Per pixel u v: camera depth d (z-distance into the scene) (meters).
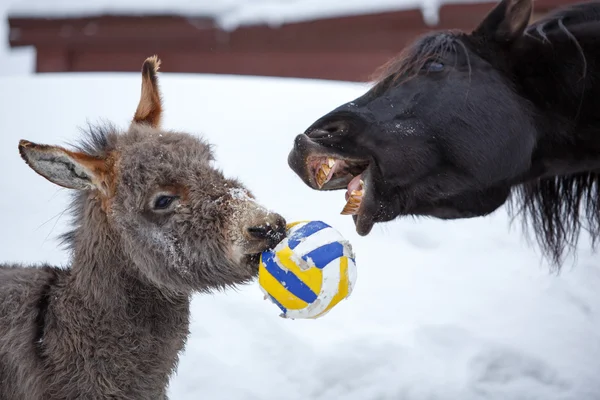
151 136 5.79
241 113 14.70
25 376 5.54
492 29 6.30
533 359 7.64
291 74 23.52
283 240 5.18
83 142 5.92
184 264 5.47
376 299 8.91
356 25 22.39
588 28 6.38
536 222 7.37
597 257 9.80
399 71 6.27
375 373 7.49
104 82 17.23
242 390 7.27
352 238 10.20
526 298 8.95
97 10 24.16
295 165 5.78
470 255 9.96
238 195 5.47
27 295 5.78
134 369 5.65
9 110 14.92
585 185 7.13
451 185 6.12
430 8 21.31
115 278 5.63
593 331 8.29
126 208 5.52
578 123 6.32
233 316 8.45
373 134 5.88
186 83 16.92
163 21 23.78
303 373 7.48
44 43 25.02
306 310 5.09
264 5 23.53
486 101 6.08
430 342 7.96
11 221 10.55
